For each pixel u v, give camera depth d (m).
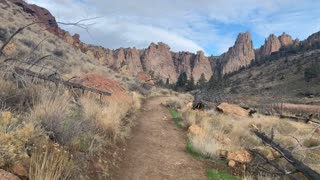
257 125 16.69
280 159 8.88
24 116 6.73
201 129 13.21
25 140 5.27
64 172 5.36
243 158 9.45
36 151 5.34
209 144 10.26
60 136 6.59
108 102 13.17
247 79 157.25
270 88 122.69
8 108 6.52
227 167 9.12
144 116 17.14
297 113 29.22
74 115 8.49
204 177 8.20
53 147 5.74
